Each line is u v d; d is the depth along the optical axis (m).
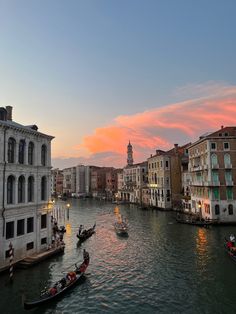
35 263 24.33
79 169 144.50
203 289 19.97
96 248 31.44
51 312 16.94
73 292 19.61
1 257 22.06
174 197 69.19
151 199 79.31
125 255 28.56
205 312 16.78
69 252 29.39
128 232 40.84
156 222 49.75
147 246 32.12
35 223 26.39
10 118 28.89
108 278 22.17
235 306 17.47
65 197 130.62
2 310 16.89
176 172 70.06
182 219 48.88
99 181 138.75
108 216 61.84
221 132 46.09
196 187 52.88
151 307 17.48
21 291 19.25
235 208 43.94
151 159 78.62
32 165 26.16
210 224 42.94
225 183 44.38
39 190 27.09
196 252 28.95
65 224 50.53
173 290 19.89
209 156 44.94
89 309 17.30
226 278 21.84
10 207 23.02
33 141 26.66
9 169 23.17
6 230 22.91
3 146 22.81
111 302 18.19
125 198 108.00
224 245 31.14
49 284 20.38
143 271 23.70
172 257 27.53
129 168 102.56
